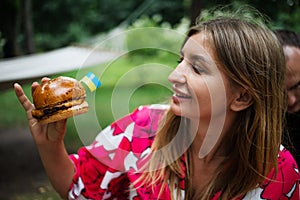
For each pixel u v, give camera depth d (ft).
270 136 3.61
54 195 12.94
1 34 27.78
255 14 5.17
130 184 3.92
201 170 3.77
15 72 11.96
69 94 3.31
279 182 3.70
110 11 48.65
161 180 3.74
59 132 3.63
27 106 3.66
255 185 3.65
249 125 3.65
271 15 11.37
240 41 3.46
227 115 3.65
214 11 4.57
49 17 45.65
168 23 35.86
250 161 3.65
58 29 46.26
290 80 4.88
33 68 12.18
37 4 44.60
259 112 3.56
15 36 27.86
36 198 12.75
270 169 3.66
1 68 12.81
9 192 13.25
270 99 3.60
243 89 3.52
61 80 3.42
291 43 5.01
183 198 3.73
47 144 3.72
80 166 3.96
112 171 3.89
